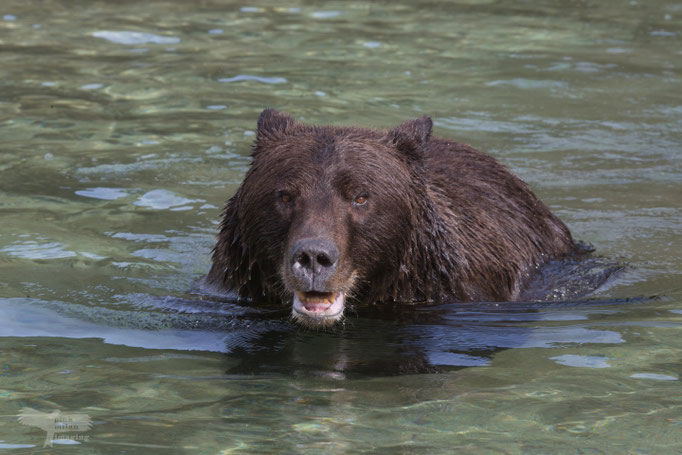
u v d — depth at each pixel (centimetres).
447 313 1073
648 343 953
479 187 1223
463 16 2841
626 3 3017
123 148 1706
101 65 2264
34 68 2220
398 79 2169
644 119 1897
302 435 730
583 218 1436
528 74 2216
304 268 916
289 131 1078
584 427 741
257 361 918
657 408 778
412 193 1056
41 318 1026
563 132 1819
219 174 1590
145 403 795
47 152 1672
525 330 1013
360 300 1082
